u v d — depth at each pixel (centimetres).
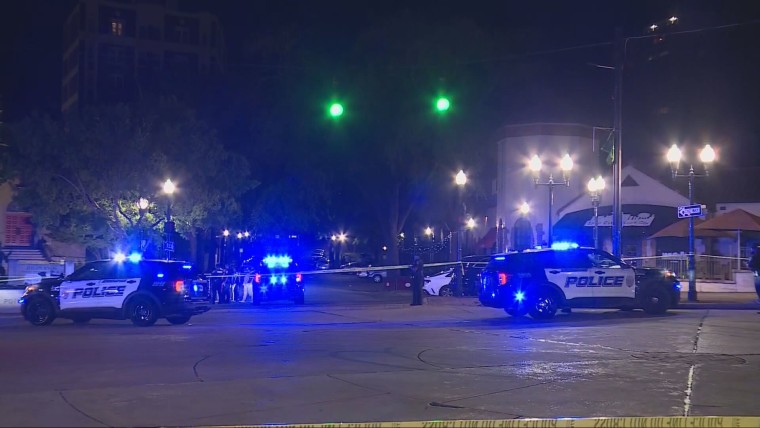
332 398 3325
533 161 10912
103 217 12669
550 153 16650
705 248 14212
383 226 17138
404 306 9388
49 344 5250
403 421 2888
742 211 12569
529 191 16725
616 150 9106
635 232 14850
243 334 5909
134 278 6906
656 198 15425
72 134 12056
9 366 4219
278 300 10981
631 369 4103
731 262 12306
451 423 2672
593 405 3191
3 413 3003
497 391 3491
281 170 16138
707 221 12544
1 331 6369
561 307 7212
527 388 3562
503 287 7275
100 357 4569
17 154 12288
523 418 2950
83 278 6988
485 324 6712
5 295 10400
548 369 4106
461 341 5347
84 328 6688
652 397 3350
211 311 8850
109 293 6888
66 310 6931
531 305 7162
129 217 12275
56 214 12588
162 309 6850
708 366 4209
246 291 11294
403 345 5131
